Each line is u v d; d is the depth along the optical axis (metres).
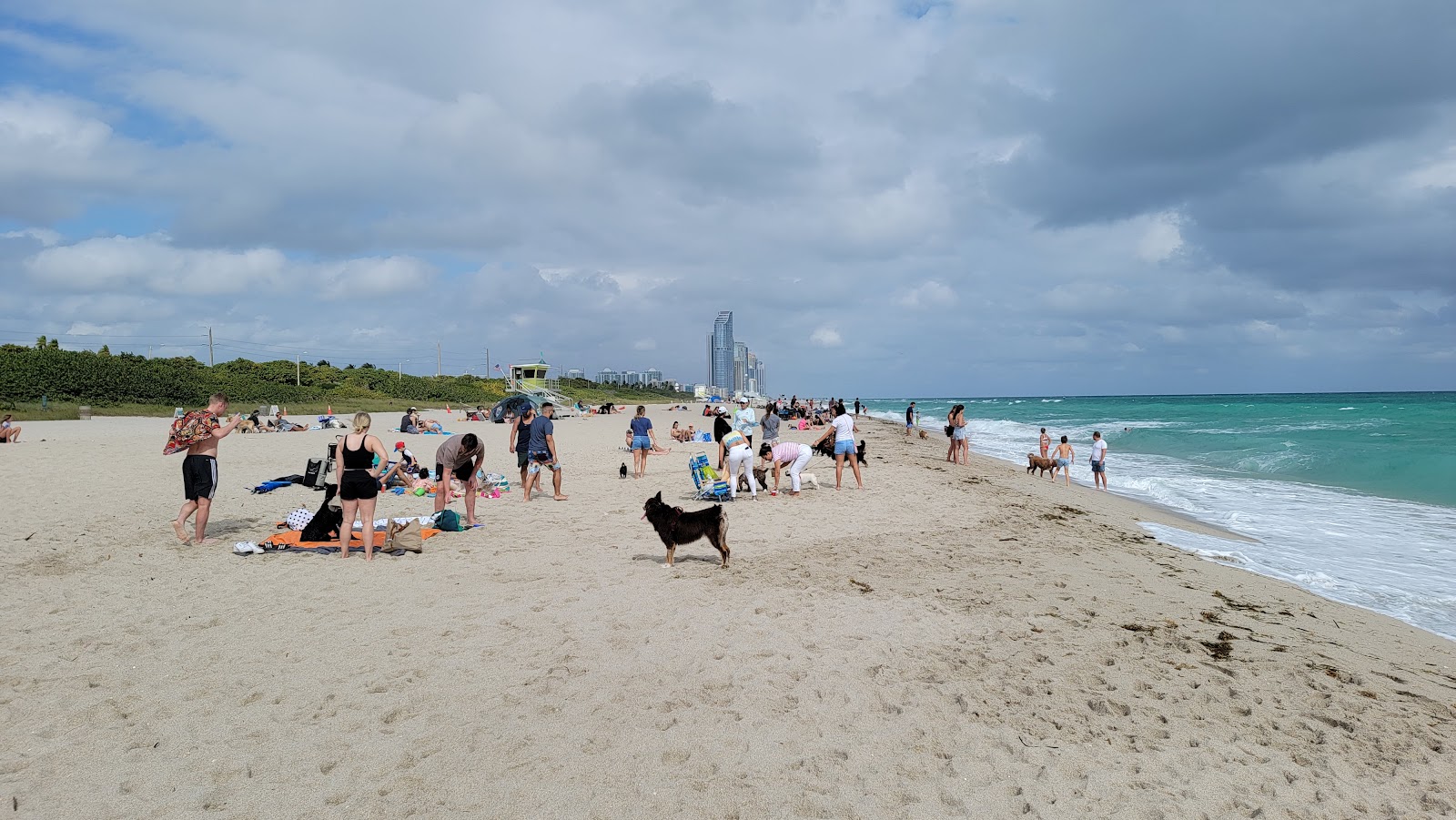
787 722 4.24
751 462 12.80
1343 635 6.38
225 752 3.77
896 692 4.70
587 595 6.66
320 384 68.75
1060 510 12.95
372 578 7.19
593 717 4.23
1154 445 29.84
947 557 8.56
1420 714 4.68
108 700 4.36
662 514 7.72
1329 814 3.49
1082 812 3.41
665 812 3.31
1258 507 14.79
